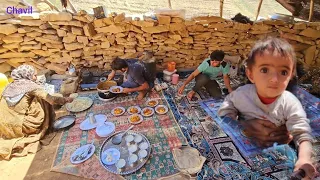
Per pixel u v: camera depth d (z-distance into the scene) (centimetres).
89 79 342
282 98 104
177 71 390
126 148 225
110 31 346
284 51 90
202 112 286
